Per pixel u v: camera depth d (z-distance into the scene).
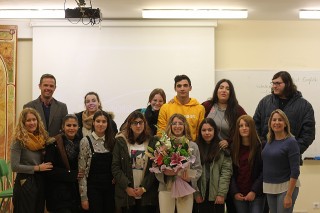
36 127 4.22
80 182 4.20
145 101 6.60
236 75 6.73
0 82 6.54
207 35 6.63
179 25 6.60
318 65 6.74
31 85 6.62
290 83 4.38
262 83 6.73
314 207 6.68
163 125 4.54
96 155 4.22
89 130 4.61
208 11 6.17
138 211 4.24
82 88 6.56
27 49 6.64
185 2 5.82
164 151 3.96
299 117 4.36
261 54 6.79
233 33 6.78
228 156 4.29
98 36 6.59
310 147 6.66
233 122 4.44
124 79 6.60
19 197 4.09
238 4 5.91
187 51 6.62
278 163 3.96
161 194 4.12
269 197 4.05
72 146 4.27
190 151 4.03
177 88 4.57
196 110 4.55
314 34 6.75
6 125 6.51
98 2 5.77
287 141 3.94
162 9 6.11
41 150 4.24
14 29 6.56
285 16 6.55
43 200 4.18
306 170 6.70
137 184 4.21
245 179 4.22
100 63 6.59
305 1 5.75
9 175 5.92
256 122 4.61
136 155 4.25
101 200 4.22
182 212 4.09
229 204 4.39
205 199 4.24
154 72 6.61
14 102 6.54
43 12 6.11
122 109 6.59
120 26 6.60
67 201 4.16
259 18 6.67
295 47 6.75
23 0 5.65
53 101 4.79
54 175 4.14
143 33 6.62
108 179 4.25
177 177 4.05
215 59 6.76
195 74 6.61
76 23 6.55
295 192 3.97
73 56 6.56
